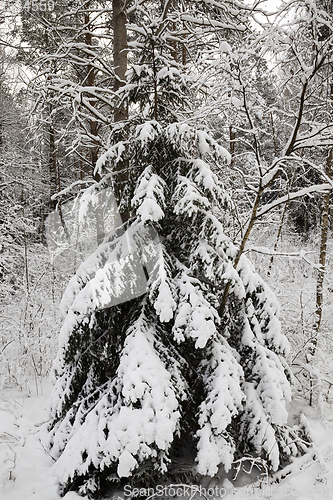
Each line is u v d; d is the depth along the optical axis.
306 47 3.46
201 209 3.19
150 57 3.71
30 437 4.30
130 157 3.59
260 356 3.67
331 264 7.12
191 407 3.32
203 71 3.87
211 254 3.27
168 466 3.34
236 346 3.85
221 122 4.25
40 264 7.66
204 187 3.20
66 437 3.60
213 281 3.36
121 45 4.68
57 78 5.05
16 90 9.01
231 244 3.57
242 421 3.47
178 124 3.23
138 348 3.09
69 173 11.93
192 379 3.46
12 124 9.27
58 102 5.05
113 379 3.47
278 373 3.61
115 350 3.56
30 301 6.52
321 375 4.70
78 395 3.70
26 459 3.86
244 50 3.39
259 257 7.09
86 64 4.97
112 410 3.12
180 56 6.76
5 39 6.97
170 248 3.62
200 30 5.19
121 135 3.76
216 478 3.36
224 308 3.63
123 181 3.68
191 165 3.40
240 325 3.88
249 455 3.38
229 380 3.21
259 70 3.59
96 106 6.61
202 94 4.81
